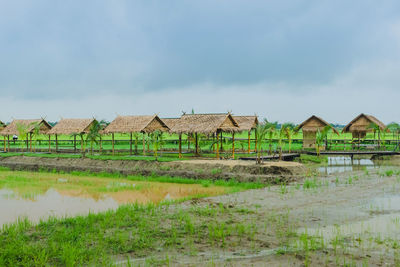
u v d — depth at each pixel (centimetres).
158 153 3528
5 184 2045
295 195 1543
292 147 4612
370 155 4241
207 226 1043
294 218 1130
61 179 2283
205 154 3344
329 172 2469
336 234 947
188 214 1189
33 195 1694
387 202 1361
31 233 973
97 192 1777
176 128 2950
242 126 3491
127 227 1037
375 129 3931
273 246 860
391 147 4497
